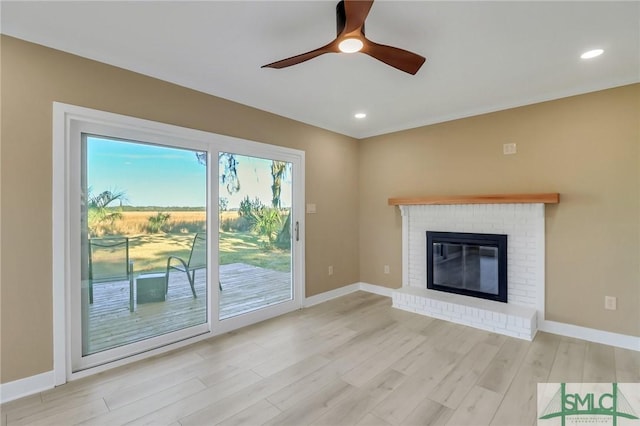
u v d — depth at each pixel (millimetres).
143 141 2645
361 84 2904
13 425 1797
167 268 2820
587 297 2924
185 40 2170
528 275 3246
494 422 1812
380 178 4531
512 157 3348
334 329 3227
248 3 1775
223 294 3191
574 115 2980
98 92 2352
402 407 1955
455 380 2252
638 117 2682
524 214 3270
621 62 2451
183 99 2818
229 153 3229
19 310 2059
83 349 2369
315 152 4113
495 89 3006
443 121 3881
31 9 1814
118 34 2094
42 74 2121
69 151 2246
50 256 2164
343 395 2084
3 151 1997
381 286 4559
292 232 3877
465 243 3662
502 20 1918
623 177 2750
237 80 2824
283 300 3779
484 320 3182
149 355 2637
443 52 2303
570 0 1726
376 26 1980
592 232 2895
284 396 2076
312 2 1768
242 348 2793
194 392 2123
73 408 1949
